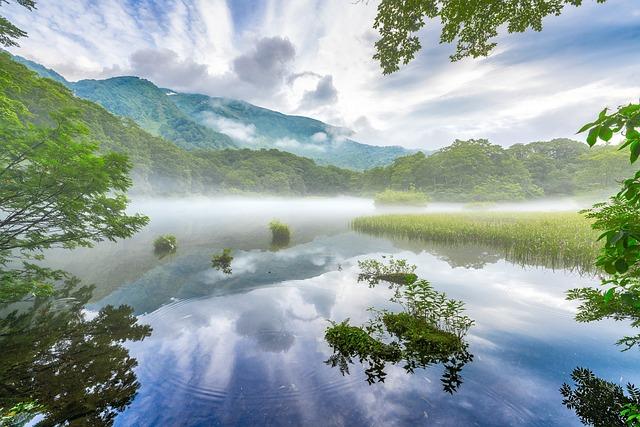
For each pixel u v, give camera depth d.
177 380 5.30
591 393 4.77
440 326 7.36
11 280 9.03
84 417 4.38
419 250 17.56
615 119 1.71
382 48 6.86
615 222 3.55
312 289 10.70
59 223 9.58
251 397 4.83
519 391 4.86
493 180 74.31
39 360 6.03
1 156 7.93
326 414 4.43
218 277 12.47
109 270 13.81
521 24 5.91
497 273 12.24
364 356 6.10
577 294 4.85
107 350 6.43
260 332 7.28
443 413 4.40
